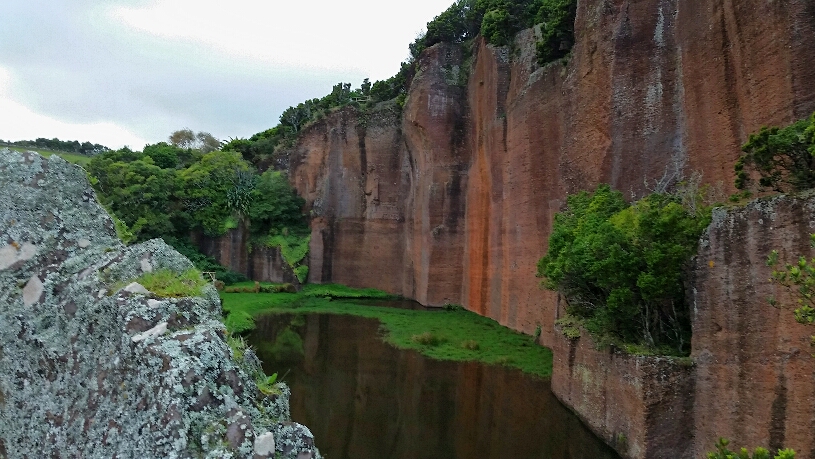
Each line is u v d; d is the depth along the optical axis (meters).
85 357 3.47
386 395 18.72
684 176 17.38
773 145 10.43
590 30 21.31
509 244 30.75
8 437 3.53
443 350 24.67
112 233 4.43
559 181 24.98
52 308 3.74
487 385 19.77
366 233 49.47
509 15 32.91
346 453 13.98
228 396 3.08
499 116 32.72
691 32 17.19
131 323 3.34
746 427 10.41
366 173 49.91
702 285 12.07
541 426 16.00
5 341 3.69
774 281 9.20
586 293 17.11
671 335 13.92
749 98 14.35
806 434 9.02
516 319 29.53
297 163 52.28
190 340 3.19
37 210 4.07
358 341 26.83
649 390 12.41
